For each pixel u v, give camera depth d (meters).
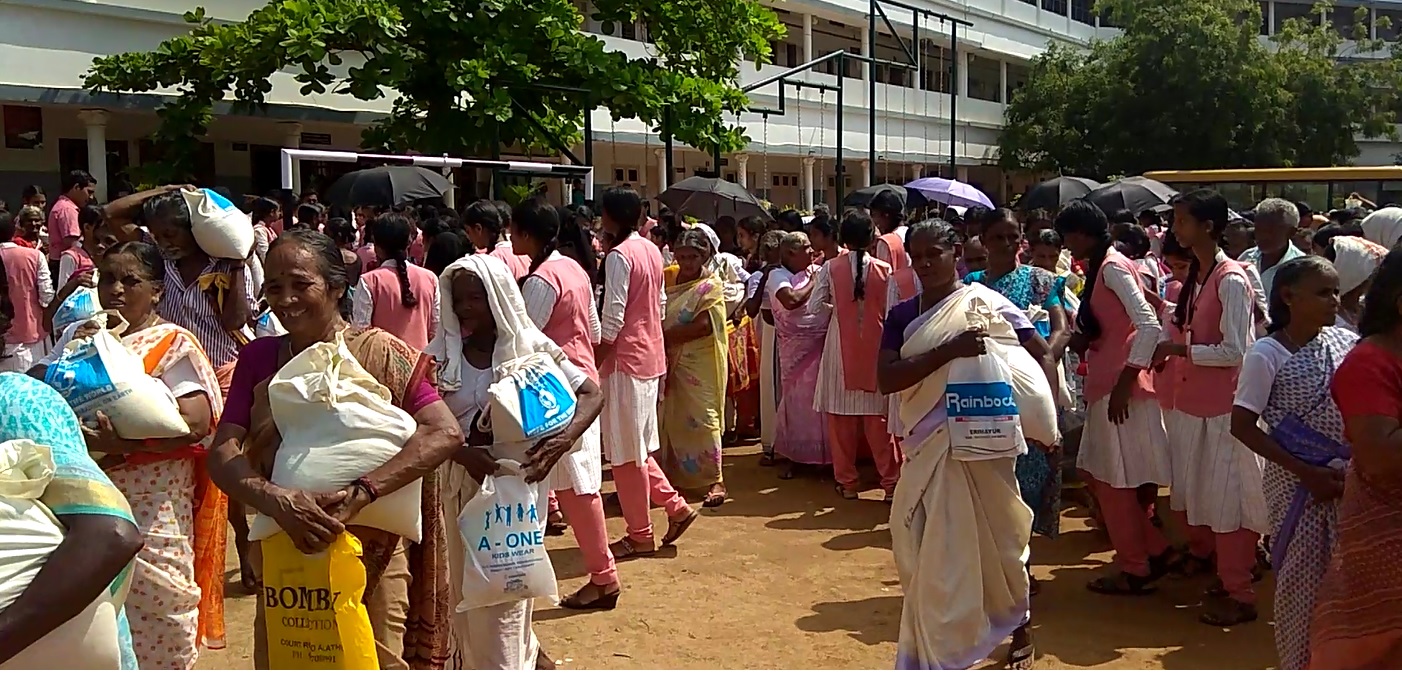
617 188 5.94
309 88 12.52
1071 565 6.01
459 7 12.59
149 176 12.55
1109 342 5.22
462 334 3.97
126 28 13.52
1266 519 4.80
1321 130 29.28
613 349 5.84
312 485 2.81
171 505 3.62
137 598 3.52
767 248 8.53
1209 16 28.30
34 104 12.52
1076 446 6.41
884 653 4.72
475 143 13.03
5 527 1.98
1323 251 7.05
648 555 6.18
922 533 4.06
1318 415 3.64
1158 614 5.19
